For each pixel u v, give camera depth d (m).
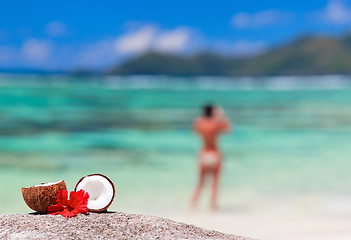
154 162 11.48
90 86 56.56
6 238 2.56
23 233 2.62
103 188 3.17
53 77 83.31
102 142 14.70
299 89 67.94
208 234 2.97
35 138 15.19
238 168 10.74
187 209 7.23
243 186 8.90
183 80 120.00
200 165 8.38
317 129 18.34
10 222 2.80
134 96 39.56
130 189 8.62
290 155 12.49
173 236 2.76
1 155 12.18
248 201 7.69
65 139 15.16
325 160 11.80
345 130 18.03
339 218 6.48
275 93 52.72
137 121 20.53
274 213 6.83
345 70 188.88
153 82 92.81
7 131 16.45
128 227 2.84
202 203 7.64
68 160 11.60
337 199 7.80
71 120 20.31
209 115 8.53
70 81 70.25
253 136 16.42
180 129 18.00
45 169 10.48
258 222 6.24
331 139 15.73
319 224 6.09
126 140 15.18
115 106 28.52
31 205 3.00
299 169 10.58
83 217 2.95
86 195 3.05
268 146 14.13
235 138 15.92
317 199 7.79
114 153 12.73
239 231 5.80
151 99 36.00
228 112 25.69
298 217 6.60
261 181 9.36
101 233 2.70
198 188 8.26
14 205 7.32
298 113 25.25
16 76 71.44
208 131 8.43
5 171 10.19
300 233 5.61
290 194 8.15
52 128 17.58
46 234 2.62
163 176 9.85
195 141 15.07
